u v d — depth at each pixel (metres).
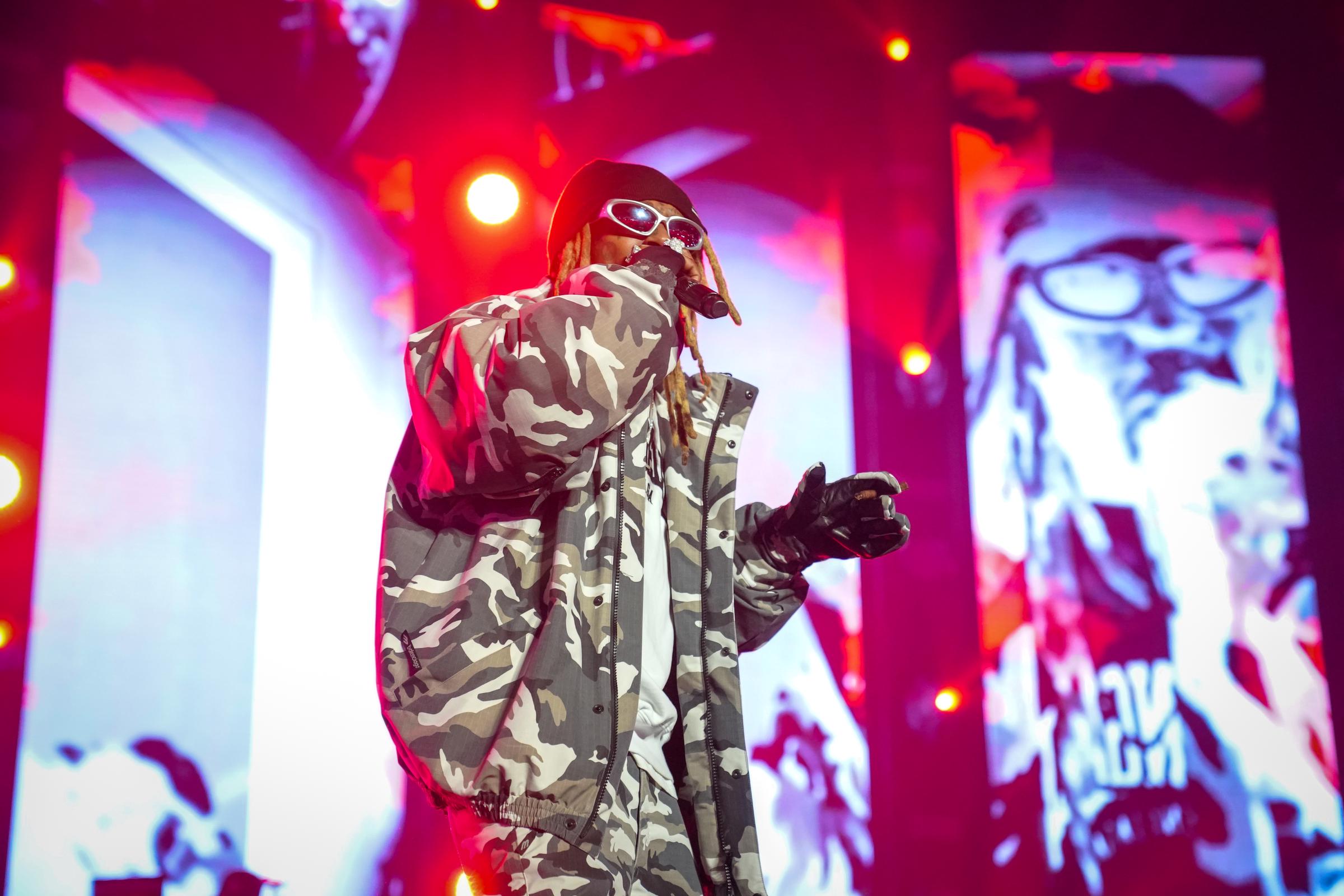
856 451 3.32
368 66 3.24
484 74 3.29
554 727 1.07
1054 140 3.56
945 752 3.18
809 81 3.51
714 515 1.32
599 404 1.07
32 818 2.69
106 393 2.91
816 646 3.21
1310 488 3.40
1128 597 3.31
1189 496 3.38
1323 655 3.30
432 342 1.18
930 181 3.50
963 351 3.41
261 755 2.85
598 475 1.21
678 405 1.34
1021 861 3.13
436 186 3.21
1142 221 3.54
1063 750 3.21
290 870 2.81
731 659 1.26
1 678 2.73
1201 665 3.29
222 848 2.78
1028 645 3.26
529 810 1.04
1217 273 3.52
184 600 2.87
